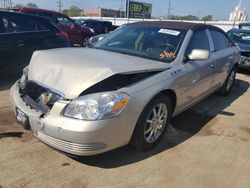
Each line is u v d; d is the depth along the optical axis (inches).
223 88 220.1
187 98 146.9
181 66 134.3
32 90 110.2
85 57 120.4
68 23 490.9
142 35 153.5
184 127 156.5
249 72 345.1
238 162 124.8
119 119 99.7
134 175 108.3
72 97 97.2
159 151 127.2
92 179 103.7
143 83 109.6
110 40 159.6
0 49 200.5
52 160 112.5
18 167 106.3
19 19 218.1
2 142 122.3
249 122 173.8
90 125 93.8
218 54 181.9
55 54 124.6
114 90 100.6
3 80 221.0
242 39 365.7
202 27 167.5
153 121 122.1
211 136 148.3
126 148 126.0
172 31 150.9
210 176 112.4
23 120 106.5
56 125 95.7
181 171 113.8
